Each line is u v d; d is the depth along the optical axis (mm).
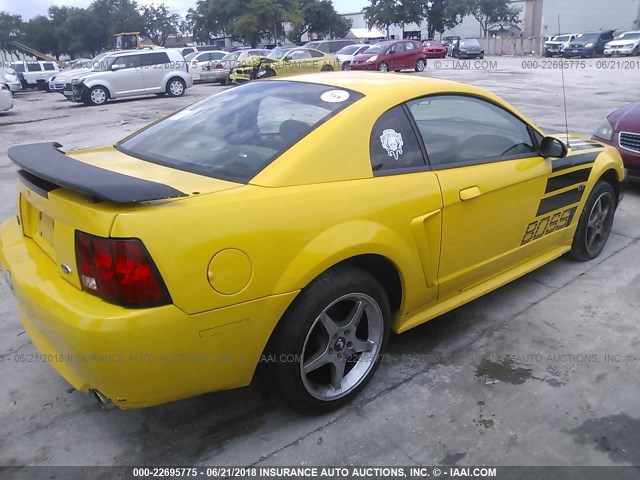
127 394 2164
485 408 2775
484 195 3154
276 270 2312
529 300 3869
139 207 2109
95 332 2023
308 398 2607
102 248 2053
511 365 3125
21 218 2801
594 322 3572
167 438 2602
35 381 3039
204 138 2881
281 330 2439
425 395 2877
